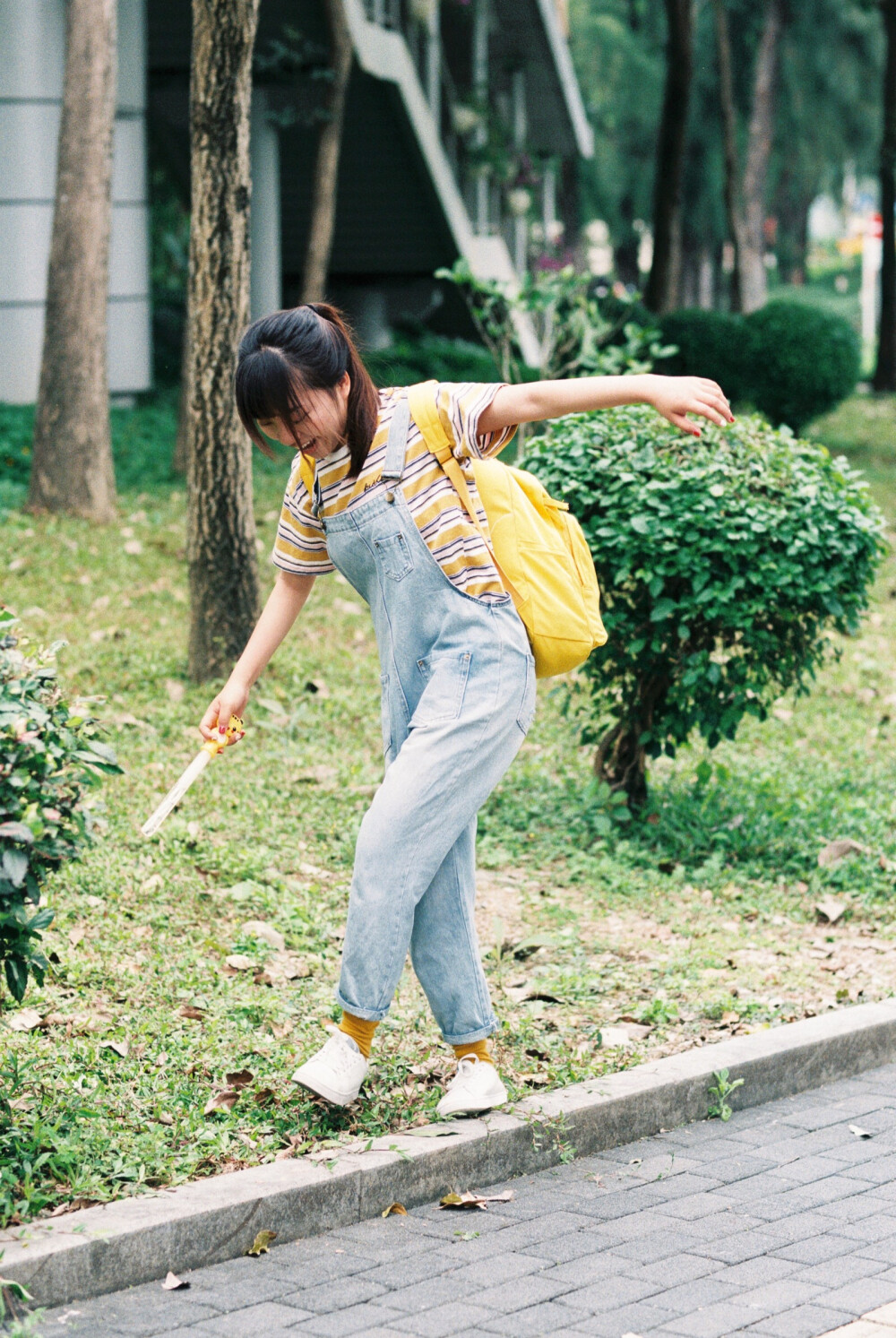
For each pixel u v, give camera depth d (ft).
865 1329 9.14
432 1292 9.66
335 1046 11.43
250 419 10.79
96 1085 11.92
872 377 85.46
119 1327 9.11
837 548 18.38
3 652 9.84
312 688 24.80
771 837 19.90
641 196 128.98
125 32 45.50
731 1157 12.06
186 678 24.54
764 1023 14.29
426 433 10.92
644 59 112.98
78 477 33.94
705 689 19.25
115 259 46.57
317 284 42.24
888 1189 11.41
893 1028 14.44
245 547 24.20
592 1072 12.89
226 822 18.85
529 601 11.24
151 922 15.75
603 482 18.79
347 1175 10.69
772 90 102.47
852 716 26.66
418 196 58.80
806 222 180.14
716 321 52.85
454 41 67.10
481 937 16.46
